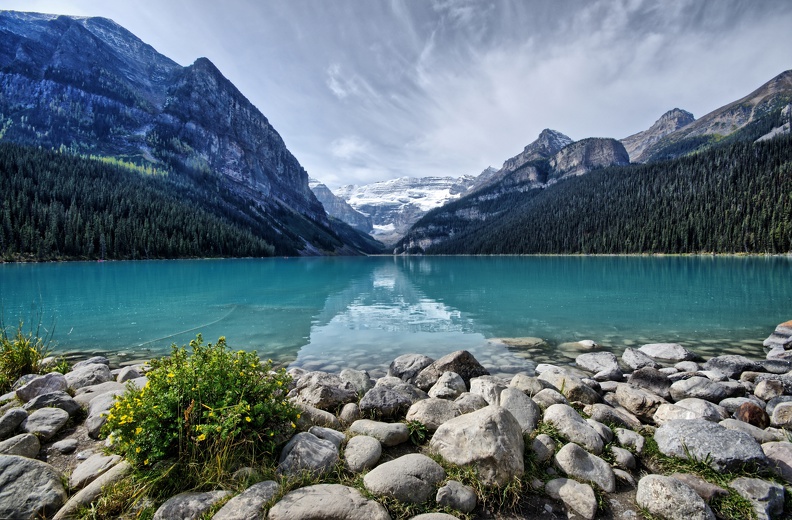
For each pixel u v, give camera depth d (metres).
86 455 4.25
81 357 10.61
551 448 4.31
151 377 4.11
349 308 19.02
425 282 33.84
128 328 14.20
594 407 5.69
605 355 9.62
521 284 30.41
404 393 5.96
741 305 18.47
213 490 3.43
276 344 11.91
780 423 5.45
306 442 4.02
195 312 17.64
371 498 3.39
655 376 7.63
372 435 4.49
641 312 17.02
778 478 3.86
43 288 26.17
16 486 3.28
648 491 3.59
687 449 4.28
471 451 3.88
